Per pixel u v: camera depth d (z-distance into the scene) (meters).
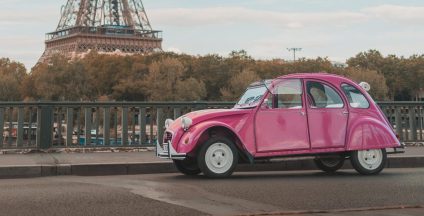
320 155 10.49
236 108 10.69
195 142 9.88
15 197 7.92
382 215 6.74
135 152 14.11
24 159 12.15
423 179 10.05
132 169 11.43
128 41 107.50
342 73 92.12
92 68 93.62
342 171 11.84
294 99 10.48
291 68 95.12
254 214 6.73
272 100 10.37
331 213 6.85
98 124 14.63
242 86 85.00
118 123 15.64
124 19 109.19
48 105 14.03
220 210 6.96
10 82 95.56
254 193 8.34
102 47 104.94
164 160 11.98
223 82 93.56
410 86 103.06
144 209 7.01
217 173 10.05
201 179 10.08
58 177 10.67
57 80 88.81
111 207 7.14
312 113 10.48
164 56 94.75
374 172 10.82
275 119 10.31
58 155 13.18
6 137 15.55
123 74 91.75
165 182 9.62
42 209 7.01
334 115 10.58
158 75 84.25
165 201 7.60
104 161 11.77
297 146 10.34
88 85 91.19
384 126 10.84
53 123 14.18
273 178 10.30
